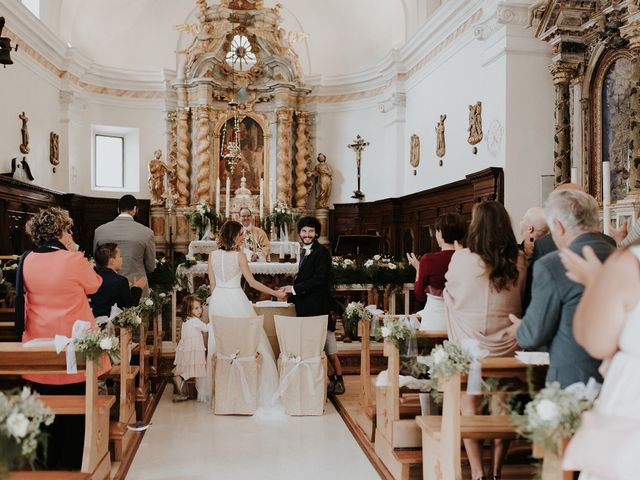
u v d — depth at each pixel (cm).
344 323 762
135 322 477
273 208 1312
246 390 572
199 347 618
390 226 1386
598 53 819
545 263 287
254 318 566
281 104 1512
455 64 1099
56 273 398
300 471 437
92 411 368
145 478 421
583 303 214
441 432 339
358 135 1509
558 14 837
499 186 899
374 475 431
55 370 366
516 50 895
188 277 866
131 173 1529
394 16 1423
